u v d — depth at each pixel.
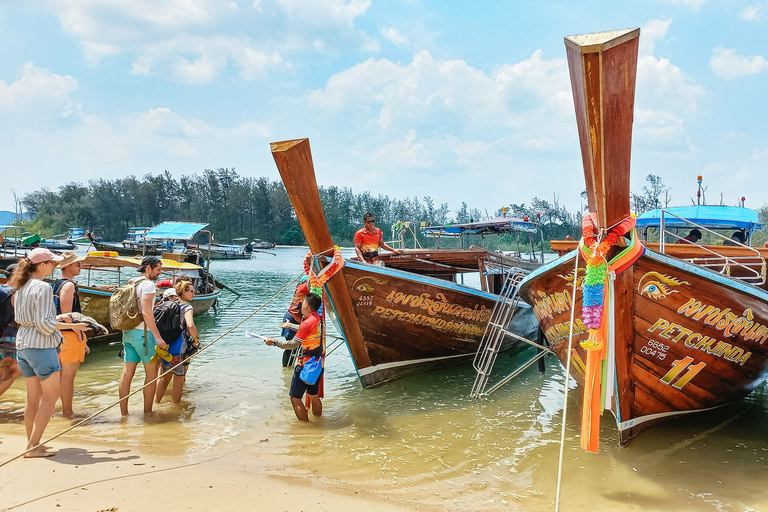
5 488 3.85
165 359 6.23
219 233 108.19
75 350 5.98
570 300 5.65
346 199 118.19
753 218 8.87
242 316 15.08
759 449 5.41
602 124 3.89
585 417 4.47
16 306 4.45
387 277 7.15
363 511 3.83
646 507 4.08
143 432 5.55
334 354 10.51
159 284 7.46
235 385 7.73
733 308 5.11
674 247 7.13
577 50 3.73
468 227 14.00
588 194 4.40
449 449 5.32
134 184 111.19
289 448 5.23
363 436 5.67
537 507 4.05
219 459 4.83
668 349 5.15
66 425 5.71
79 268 6.57
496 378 8.59
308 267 6.63
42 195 119.81
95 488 3.94
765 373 6.35
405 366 8.23
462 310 8.25
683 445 5.51
